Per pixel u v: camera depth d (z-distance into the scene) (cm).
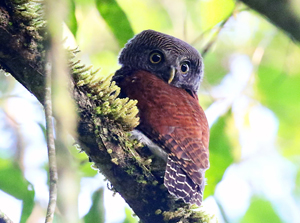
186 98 822
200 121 795
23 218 732
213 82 1332
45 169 932
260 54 1028
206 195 841
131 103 636
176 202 666
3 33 516
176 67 973
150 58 994
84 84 591
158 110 765
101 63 1243
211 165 847
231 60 1367
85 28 1205
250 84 1060
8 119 1042
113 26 764
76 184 298
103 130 598
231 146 854
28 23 530
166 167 703
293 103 1070
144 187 636
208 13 908
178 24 1279
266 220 1068
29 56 532
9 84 1127
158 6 1168
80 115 578
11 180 758
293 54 994
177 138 743
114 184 636
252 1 550
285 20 539
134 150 636
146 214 656
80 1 844
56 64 306
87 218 756
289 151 1259
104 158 609
